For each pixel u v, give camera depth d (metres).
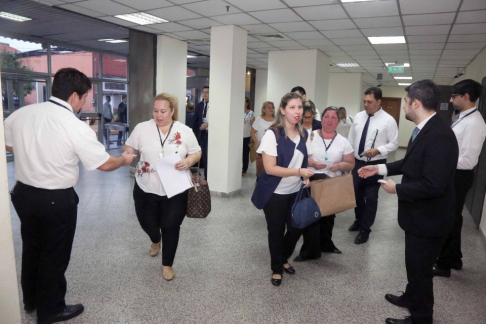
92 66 9.50
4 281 1.62
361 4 4.04
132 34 5.96
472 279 2.95
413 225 2.00
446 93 7.22
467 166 2.81
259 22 5.02
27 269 2.16
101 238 3.57
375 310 2.44
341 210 2.67
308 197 2.58
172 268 2.95
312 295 2.62
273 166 2.50
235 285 2.72
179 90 6.80
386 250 3.52
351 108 11.01
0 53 7.31
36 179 1.93
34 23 6.43
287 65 7.35
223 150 5.39
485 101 5.00
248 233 3.87
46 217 1.97
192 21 5.11
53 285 2.10
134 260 3.09
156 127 2.69
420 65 8.59
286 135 2.56
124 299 2.47
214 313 2.34
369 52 7.14
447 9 4.04
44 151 1.90
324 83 7.69
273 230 2.66
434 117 1.94
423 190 1.87
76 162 2.04
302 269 3.04
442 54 6.92
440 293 2.71
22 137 1.90
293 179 2.58
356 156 3.78
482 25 4.63
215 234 3.81
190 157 2.71
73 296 2.49
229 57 5.23
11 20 6.25
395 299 2.51
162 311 2.35
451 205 1.97
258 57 8.65
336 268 3.08
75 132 1.93
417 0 3.78
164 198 2.66
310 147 3.13
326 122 3.08
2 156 1.56
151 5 4.40
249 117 7.03
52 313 2.13
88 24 6.39
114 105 10.53
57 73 1.96
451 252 2.93
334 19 4.72
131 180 6.43
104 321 2.22
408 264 2.09
